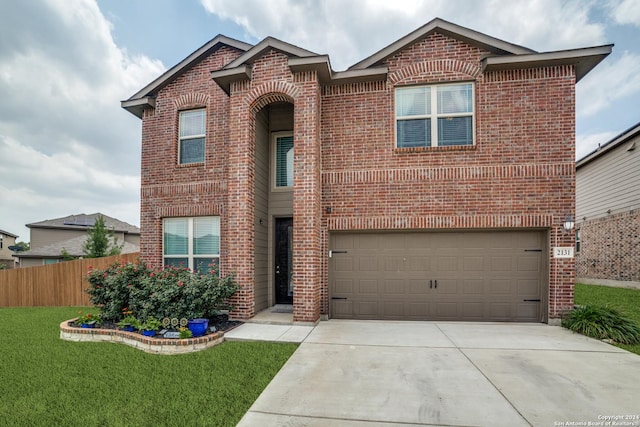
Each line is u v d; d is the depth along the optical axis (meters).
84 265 11.47
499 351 5.25
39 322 8.05
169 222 9.10
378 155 7.73
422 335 6.21
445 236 7.59
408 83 7.68
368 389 3.86
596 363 4.70
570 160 7.07
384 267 7.75
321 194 7.86
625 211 13.98
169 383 4.07
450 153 7.46
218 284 6.82
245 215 7.61
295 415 3.27
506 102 7.32
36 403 3.56
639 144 13.20
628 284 13.77
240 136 7.74
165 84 9.30
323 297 7.68
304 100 7.39
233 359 4.92
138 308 6.50
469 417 3.22
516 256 7.38
